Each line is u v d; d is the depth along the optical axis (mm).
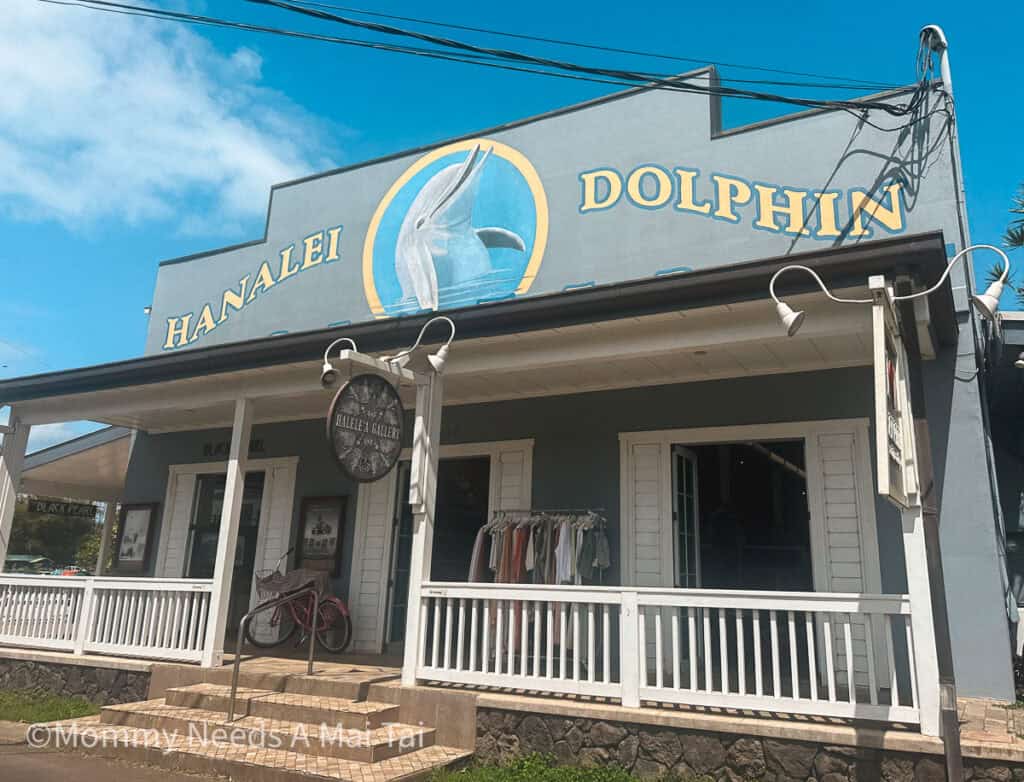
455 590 6535
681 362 7516
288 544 10359
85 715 7457
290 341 7605
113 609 8562
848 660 5027
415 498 6926
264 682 7109
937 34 7477
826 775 4820
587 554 7766
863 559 6953
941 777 4527
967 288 6879
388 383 6773
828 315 5648
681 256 8523
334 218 11414
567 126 9680
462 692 6219
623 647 5742
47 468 13375
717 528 9289
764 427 7621
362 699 6566
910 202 7426
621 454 8266
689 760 5234
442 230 10336
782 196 8117
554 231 9438
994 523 6410
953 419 6719
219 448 11383
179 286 12867
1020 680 6746
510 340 6859
